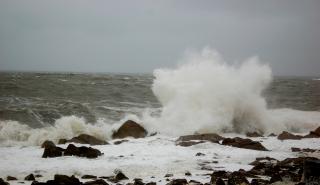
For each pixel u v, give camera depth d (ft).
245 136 59.52
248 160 41.93
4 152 44.21
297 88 181.78
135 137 57.00
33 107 76.89
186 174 34.73
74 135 54.80
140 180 32.04
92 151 41.75
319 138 56.44
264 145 50.83
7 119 65.67
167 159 41.47
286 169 36.55
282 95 137.49
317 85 222.89
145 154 43.98
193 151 45.73
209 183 30.73
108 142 52.80
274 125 66.33
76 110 76.64
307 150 47.75
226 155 44.01
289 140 54.49
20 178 32.89
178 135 59.47
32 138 52.16
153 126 62.69
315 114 81.05
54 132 53.83
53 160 39.81
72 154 41.96
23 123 64.28
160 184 30.89
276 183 30.50
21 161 39.32
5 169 35.91
